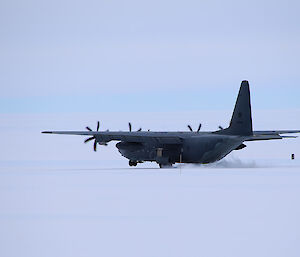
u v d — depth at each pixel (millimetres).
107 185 107688
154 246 58656
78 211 77125
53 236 62656
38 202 85125
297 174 127125
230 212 75438
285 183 106375
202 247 57938
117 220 71250
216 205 81000
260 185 103500
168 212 76250
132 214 75125
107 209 78688
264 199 85375
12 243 59188
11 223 69062
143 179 119250
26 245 58406
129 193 95000
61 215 74438
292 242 58562
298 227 65625
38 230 65438
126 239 61688
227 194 91562
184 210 77625
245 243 58906
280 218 70688
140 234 63906
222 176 123938
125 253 56125
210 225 67812
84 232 64750
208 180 114688
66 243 59781
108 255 55375
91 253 56094
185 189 99562
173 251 56688
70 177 126188
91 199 88000
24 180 119250
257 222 68688
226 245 58375
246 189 97625
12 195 93000
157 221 70500
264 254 54250
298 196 87875
